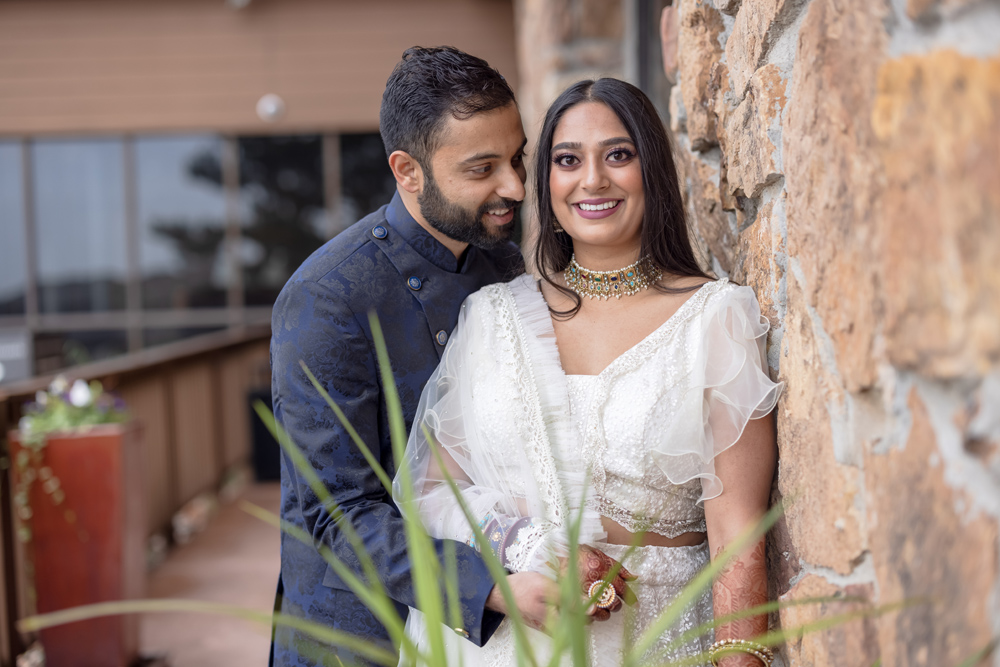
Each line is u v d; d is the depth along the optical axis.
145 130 8.55
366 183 8.83
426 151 1.55
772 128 1.22
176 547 5.05
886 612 0.89
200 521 5.73
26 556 3.23
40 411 3.35
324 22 8.43
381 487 1.56
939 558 0.78
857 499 1.00
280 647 1.67
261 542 5.08
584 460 1.42
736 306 1.35
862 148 0.90
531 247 1.71
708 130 1.61
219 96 8.51
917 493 0.83
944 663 0.77
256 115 8.52
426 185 1.57
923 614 0.81
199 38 8.47
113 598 3.23
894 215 0.83
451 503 1.48
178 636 3.66
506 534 1.38
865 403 0.95
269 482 6.79
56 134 8.59
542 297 1.59
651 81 3.24
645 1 3.32
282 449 1.65
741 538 0.91
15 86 8.48
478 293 1.64
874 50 0.87
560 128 1.52
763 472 1.33
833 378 1.04
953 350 0.73
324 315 1.54
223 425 6.73
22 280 8.90
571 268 1.59
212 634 3.68
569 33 3.77
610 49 3.77
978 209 0.68
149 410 4.89
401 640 0.94
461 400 1.52
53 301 8.95
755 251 1.39
